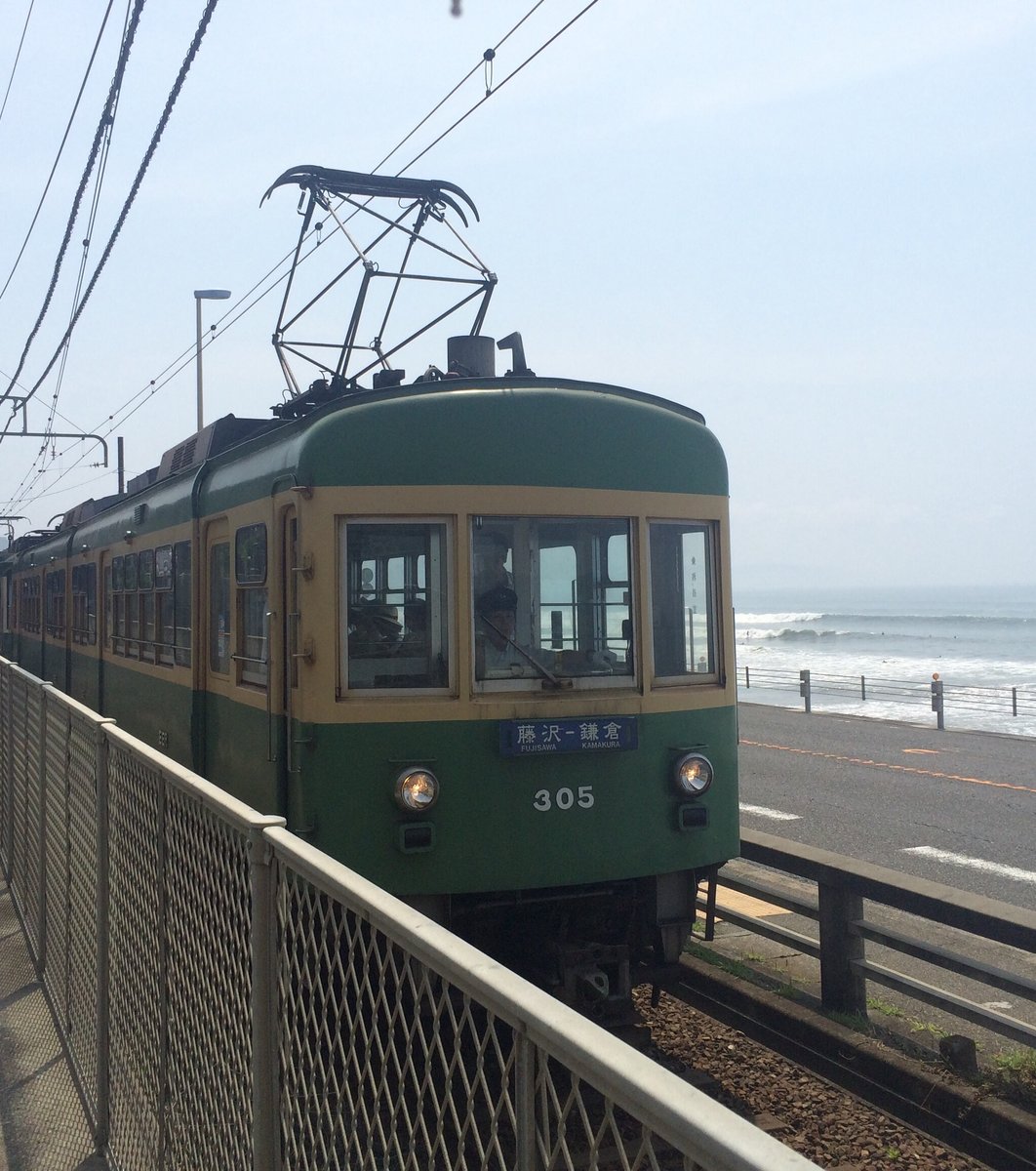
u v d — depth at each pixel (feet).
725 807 19.31
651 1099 4.37
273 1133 8.60
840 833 36.83
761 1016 19.77
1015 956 24.20
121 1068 13.80
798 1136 15.79
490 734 17.60
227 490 22.30
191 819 10.81
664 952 19.20
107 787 14.85
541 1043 5.14
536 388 18.54
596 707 18.12
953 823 38.58
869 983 22.27
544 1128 5.15
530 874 17.63
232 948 9.48
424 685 17.62
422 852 17.21
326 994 7.53
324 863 7.59
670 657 19.10
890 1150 15.35
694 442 19.57
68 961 17.84
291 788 18.15
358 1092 6.93
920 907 17.26
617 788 18.25
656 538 19.07
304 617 17.51
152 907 12.30
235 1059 9.39
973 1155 15.26
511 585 18.02
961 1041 16.48
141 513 30.68
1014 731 75.92
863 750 57.26
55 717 19.79
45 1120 15.47
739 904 27.61
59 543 47.88
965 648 258.98
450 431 17.83
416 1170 6.25
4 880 28.78
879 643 281.54
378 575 17.57
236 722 21.57
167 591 27.61
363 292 22.66
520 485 17.98
